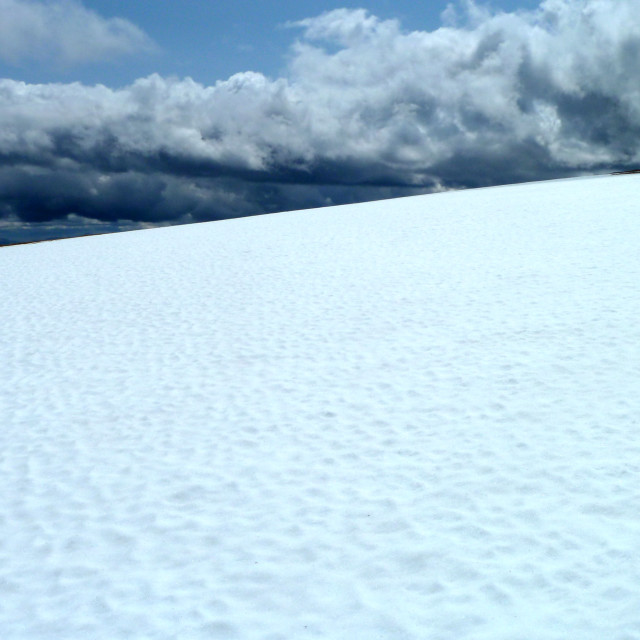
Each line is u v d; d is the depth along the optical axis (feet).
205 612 14.10
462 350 28.32
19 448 23.06
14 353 34.14
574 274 38.50
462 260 46.44
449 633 12.71
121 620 14.07
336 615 13.61
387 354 29.07
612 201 66.49
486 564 14.56
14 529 18.04
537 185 98.89
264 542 16.46
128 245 73.26
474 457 19.34
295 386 26.61
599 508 15.94
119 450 22.35
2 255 75.25
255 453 21.29
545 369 25.00
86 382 29.17
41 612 14.56
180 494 19.20
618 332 27.71
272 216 93.97
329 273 46.80
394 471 19.21
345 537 16.28
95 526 17.89
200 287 46.03
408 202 92.48
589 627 12.28
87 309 42.32
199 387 27.48
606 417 20.56
